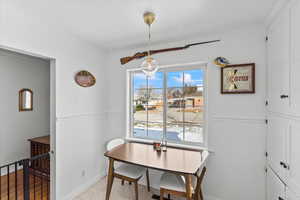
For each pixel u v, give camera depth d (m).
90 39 2.48
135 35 2.32
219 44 2.19
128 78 2.92
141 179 2.69
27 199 1.83
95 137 2.75
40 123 3.63
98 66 2.81
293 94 1.33
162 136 2.70
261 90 1.96
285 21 1.47
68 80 2.26
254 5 1.59
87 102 2.59
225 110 2.15
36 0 1.54
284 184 1.47
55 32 2.06
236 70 2.07
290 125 1.38
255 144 1.99
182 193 1.73
